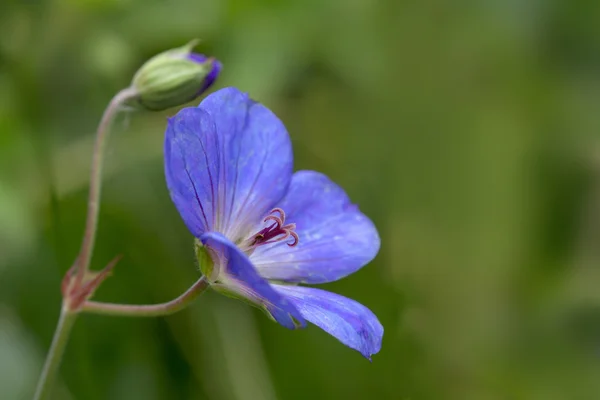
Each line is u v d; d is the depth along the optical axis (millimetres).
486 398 429
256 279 335
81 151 420
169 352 420
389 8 427
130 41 420
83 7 415
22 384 396
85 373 409
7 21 413
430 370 427
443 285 431
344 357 421
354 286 424
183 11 419
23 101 413
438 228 431
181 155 342
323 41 423
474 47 430
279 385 418
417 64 430
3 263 403
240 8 418
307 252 367
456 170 431
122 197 422
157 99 373
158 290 423
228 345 419
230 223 363
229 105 356
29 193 410
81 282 363
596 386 431
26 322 407
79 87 419
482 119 431
